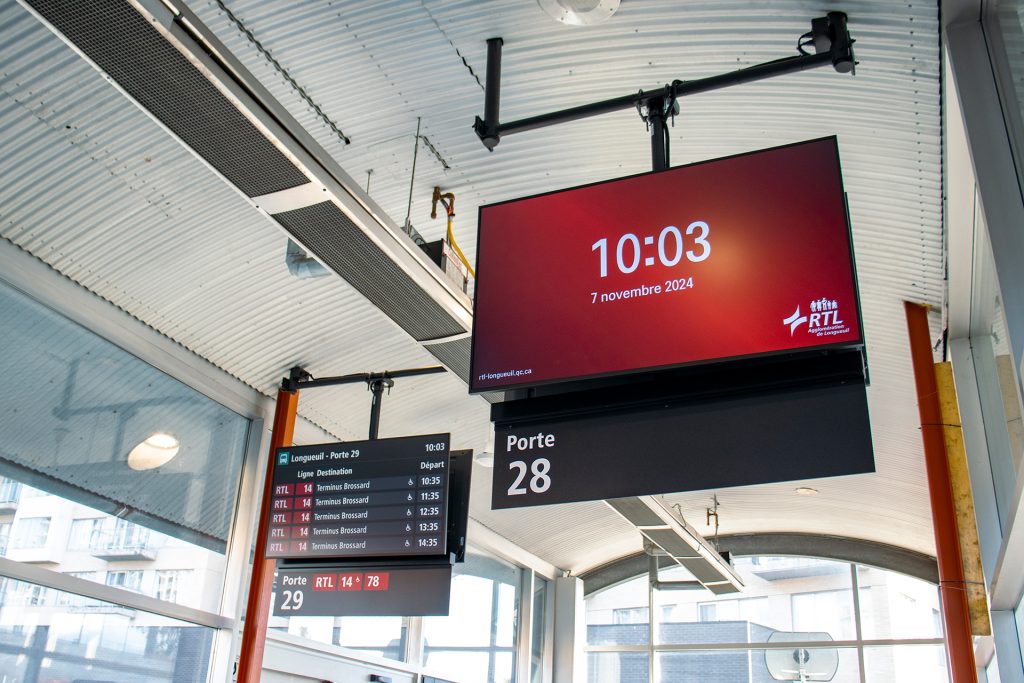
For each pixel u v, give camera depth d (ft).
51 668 19.34
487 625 39.11
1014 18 12.30
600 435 12.00
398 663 32.35
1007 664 21.24
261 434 26.66
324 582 21.48
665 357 11.93
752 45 15.75
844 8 14.67
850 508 39.37
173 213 20.10
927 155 17.56
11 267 19.17
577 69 16.61
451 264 18.37
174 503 23.59
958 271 19.53
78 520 20.63
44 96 16.69
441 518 20.44
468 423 31.14
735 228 12.30
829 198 11.98
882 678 40.52
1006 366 18.34
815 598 43.06
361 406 28.86
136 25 11.05
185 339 23.81
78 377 21.16
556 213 13.56
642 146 18.72
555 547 43.37
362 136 18.65
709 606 44.45
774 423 11.17
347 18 15.81
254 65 16.72
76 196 18.85
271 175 13.64
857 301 11.29
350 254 15.57
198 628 23.84
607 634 45.39
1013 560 17.84
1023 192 12.66
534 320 12.96
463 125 18.33
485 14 15.55
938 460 20.33
